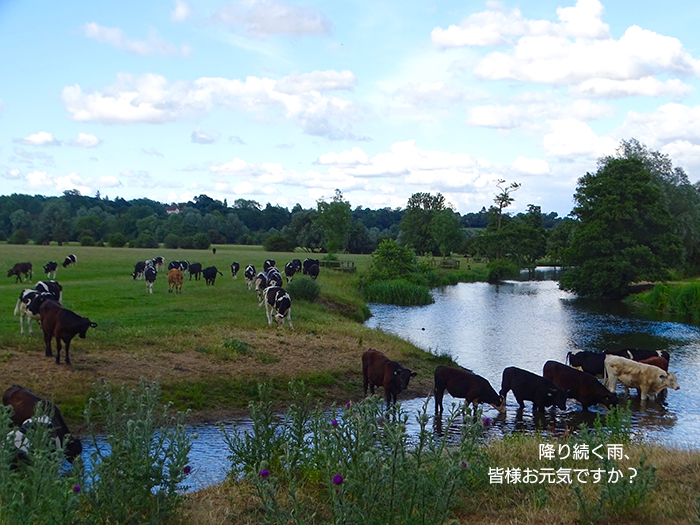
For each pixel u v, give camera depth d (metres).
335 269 55.06
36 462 5.12
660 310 40.09
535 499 6.49
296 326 22.31
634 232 49.69
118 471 5.50
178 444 5.84
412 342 24.23
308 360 17.83
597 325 32.22
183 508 6.08
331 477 5.52
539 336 28.08
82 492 5.21
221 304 26.45
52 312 14.29
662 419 15.20
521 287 59.19
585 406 15.86
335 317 27.28
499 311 38.16
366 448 5.29
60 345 14.29
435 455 5.49
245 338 19.30
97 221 122.25
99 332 17.80
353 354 19.19
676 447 9.41
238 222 142.00
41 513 4.93
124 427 5.95
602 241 47.56
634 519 5.94
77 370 14.06
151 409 5.95
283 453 7.41
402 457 5.10
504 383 15.90
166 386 14.20
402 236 117.19
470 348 24.55
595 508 6.14
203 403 13.84
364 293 43.47
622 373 17.41
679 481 7.13
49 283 23.23
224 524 5.92
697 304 36.47
